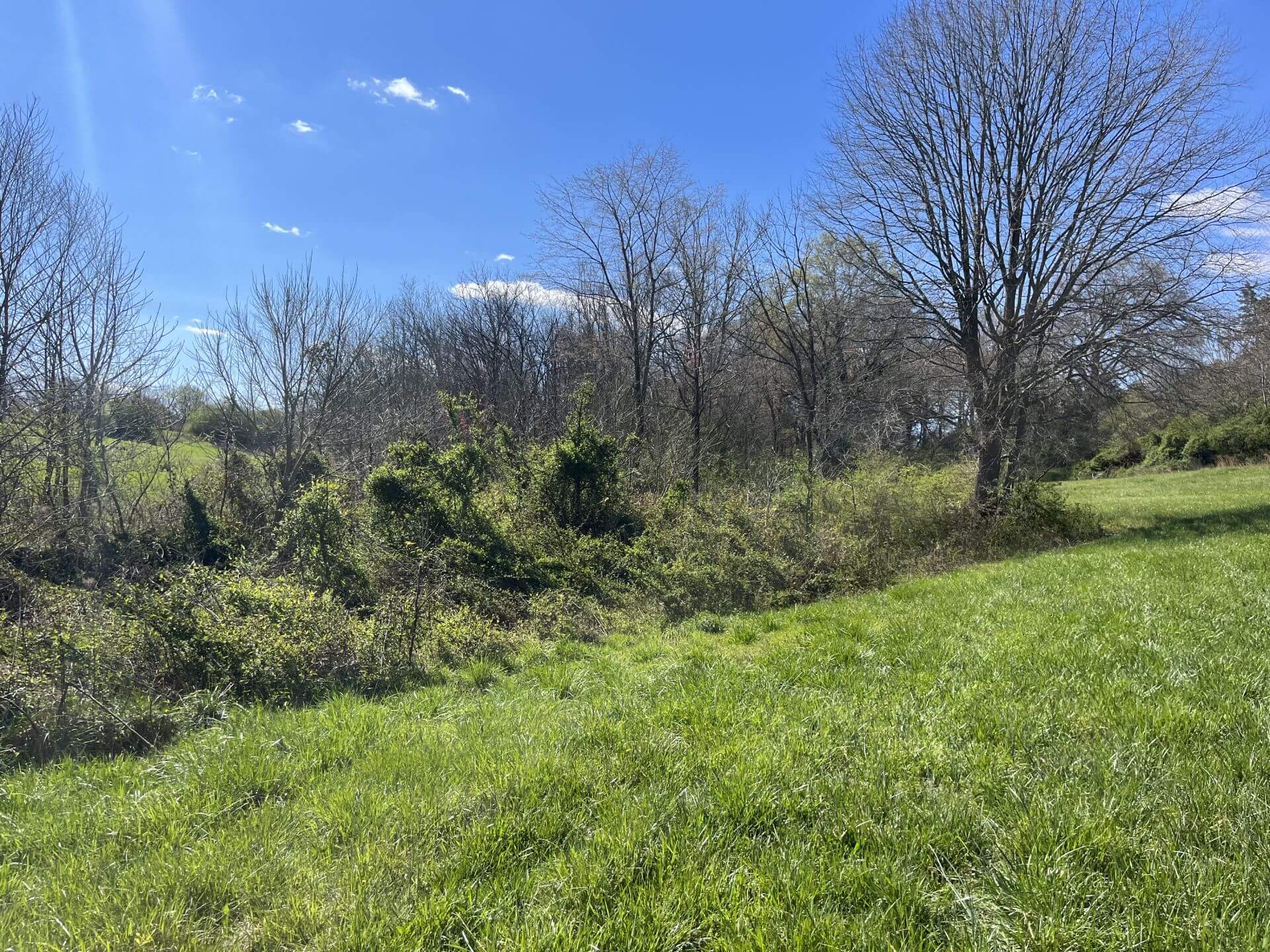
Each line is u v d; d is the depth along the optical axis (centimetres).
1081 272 1616
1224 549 1013
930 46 1702
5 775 447
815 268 2412
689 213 2356
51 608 705
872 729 431
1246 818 302
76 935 261
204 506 1242
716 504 1359
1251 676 470
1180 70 1534
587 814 343
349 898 279
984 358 1923
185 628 630
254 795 386
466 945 254
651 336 2539
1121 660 530
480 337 3338
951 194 1762
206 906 281
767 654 668
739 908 266
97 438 1198
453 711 546
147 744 504
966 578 1001
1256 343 1563
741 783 361
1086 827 299
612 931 256
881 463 1734
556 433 2481
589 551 1227
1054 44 1606
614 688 581
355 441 1828
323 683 639
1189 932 239
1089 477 3925
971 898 268
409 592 916
